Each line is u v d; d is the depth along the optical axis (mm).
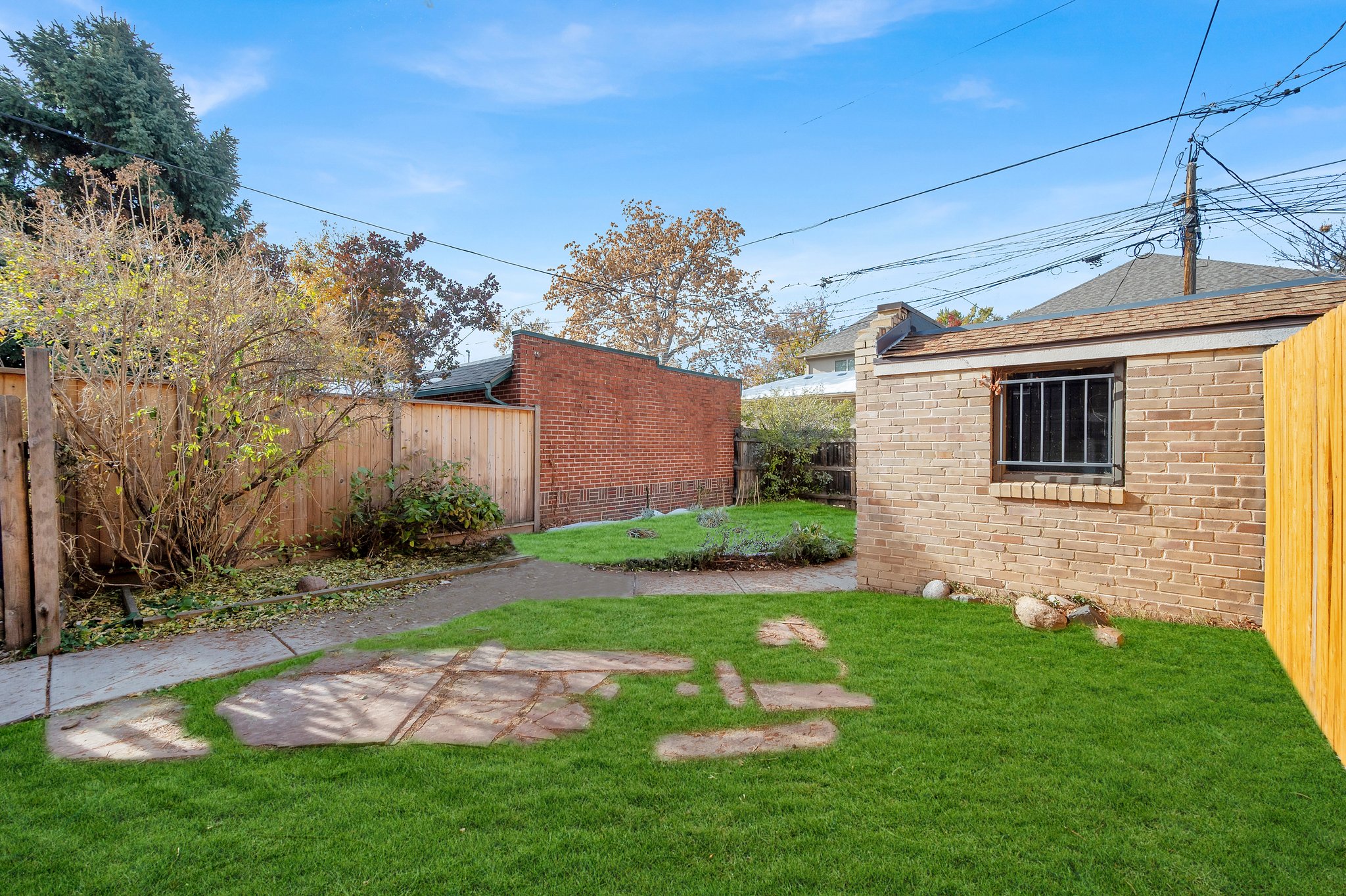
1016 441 5305
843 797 2410
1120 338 4656
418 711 3191
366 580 5973
